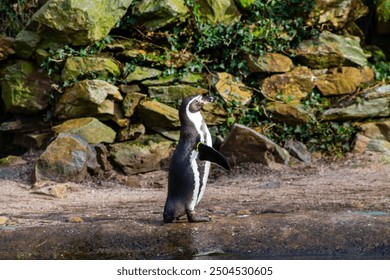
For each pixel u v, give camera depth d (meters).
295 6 29.11
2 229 16.80
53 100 27.53
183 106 16.81
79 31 27.16
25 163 26.53
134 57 27.84
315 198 20.31
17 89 27.67
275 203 19.75
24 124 27.94
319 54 28.61
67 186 23.59
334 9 29.38
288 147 26.95
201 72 28.33
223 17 28.78
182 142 16.83
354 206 18.45
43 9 27.28
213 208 19.20
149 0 28.03
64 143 25.00
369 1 31.45
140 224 16.62
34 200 22.02
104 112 26.67
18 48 27.92
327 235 15.11
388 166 25.55
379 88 27.86
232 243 15.27
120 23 28.23
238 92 27.89
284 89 28.05
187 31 28.61
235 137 25.89
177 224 16.58
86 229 16.34
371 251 14.55
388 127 27.22
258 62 28.23
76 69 27.22
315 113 27.77
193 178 16.53
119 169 26.23
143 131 27.06
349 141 27.45
